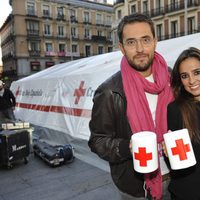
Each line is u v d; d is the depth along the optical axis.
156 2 27.16
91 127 1.64
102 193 3.44
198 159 1.54
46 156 4.62
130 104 1.58
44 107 6.71
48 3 40.50
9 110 7.64
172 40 4.92
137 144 1.31
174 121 1.63
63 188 3.65
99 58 6.75
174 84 1.70
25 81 8.82
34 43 39.78
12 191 3.64
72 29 43.28
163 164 1.74
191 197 1.56
